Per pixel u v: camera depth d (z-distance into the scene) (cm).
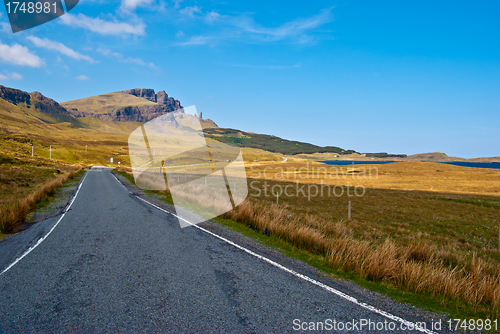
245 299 326
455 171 9175
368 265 442
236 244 570
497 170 9762
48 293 333
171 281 374
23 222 799
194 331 256
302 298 335
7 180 1886
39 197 1224
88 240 587
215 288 355
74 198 1328
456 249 1041
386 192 3556
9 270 412
